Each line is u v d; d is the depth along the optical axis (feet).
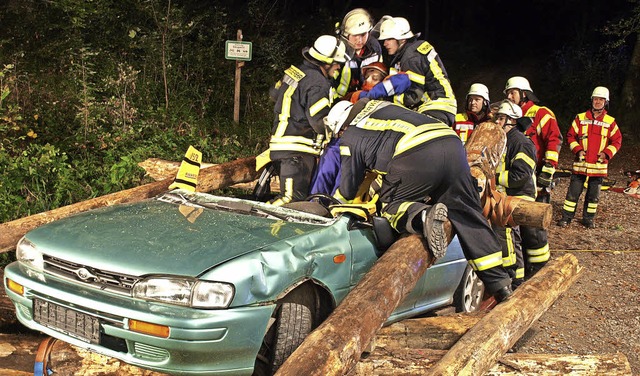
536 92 70.54
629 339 18.62
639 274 24.48
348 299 12.28
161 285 11.03
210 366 11.18
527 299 14.65
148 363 11.16
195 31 49.65
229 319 11.01
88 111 31.45
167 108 38.60
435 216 13.94
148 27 45.11
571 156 53.11
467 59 81.97
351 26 20.83
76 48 39.22
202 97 43.29
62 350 13.01
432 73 21.22
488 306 19.53
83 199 24.35
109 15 43.24
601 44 71.56
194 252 11.60
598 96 31.14
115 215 13.65
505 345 13.05
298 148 19.36
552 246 28.14
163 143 33.65
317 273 12.58
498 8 82.74
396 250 13.80
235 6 58.90
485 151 18.13
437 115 21.09
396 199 14.99
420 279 15.62
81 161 28.27
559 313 20.31
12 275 12.49
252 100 46.29
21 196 23.73
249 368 11.50
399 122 14.90
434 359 13.32
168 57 42.75
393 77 19.34
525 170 20.31
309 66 19.11
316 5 77.30
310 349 10.78
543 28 80.02
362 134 15.03
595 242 29.04
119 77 37.52
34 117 30.45
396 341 15.10
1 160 24.72
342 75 21.24
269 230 12.81
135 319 10.96
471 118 22.30
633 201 38.06
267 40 53.83
